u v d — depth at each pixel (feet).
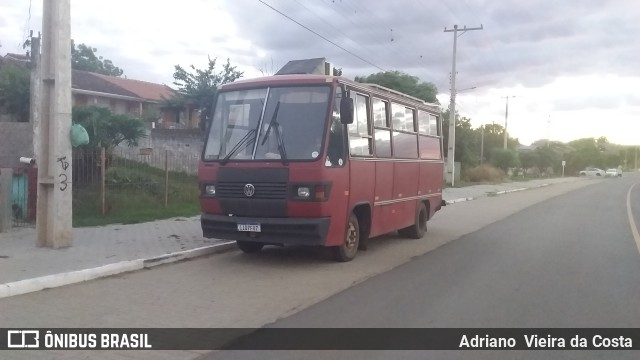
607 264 36.78
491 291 28.84
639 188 159.43
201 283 29.27
